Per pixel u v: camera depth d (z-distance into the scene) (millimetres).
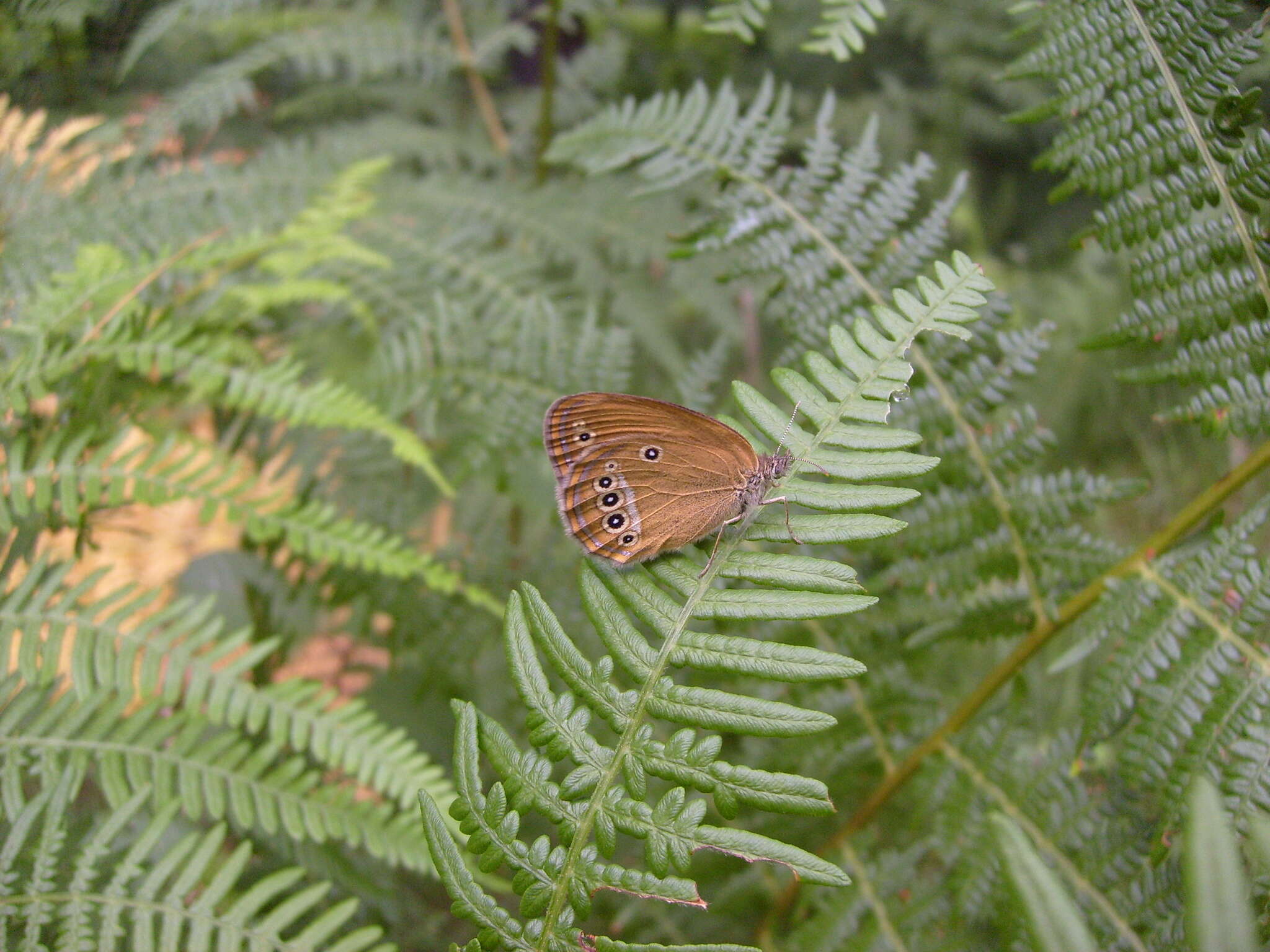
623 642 146
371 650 247
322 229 220
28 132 238
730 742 202
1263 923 147
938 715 190
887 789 186
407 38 303
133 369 193
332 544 182
